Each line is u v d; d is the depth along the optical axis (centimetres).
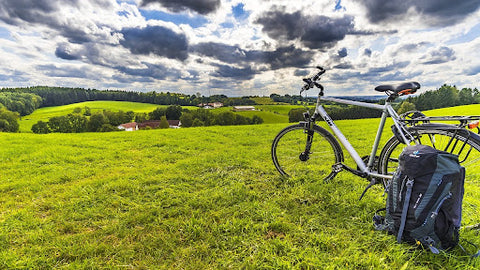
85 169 464
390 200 201
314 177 350
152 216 255
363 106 274
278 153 390
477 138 193
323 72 306
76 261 187
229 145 766
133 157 588
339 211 250
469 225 212
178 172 426
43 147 747
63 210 277
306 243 201
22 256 196
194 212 261
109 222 249
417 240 182
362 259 178
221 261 184
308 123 324
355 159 287
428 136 229
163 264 185
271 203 276
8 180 405
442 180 171
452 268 167
